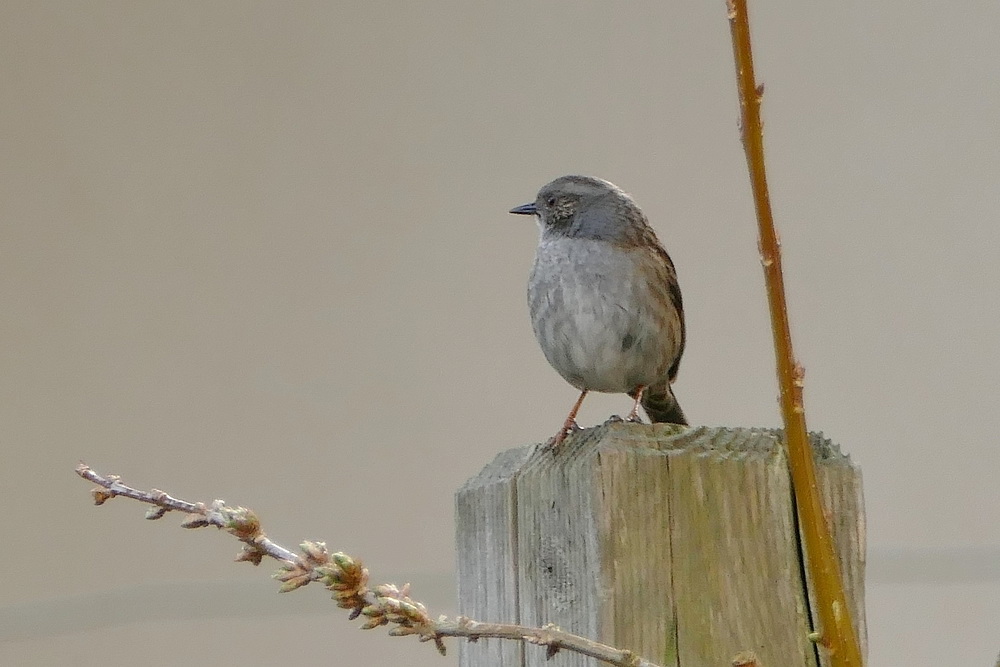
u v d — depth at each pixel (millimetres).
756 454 6449
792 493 6445
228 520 6086
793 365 5320
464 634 5840
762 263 5254
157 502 6156
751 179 5191
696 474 6445
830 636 5301
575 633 6445
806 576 6441
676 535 6441
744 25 5113
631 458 6445
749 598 6441
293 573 5961
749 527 6445
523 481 6461
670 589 6438
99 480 6215
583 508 6445
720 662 6438
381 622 5832
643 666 5816
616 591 6438
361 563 5871
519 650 6457
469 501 6480
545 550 6453
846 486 6453
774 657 6438
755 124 5133
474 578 6477
